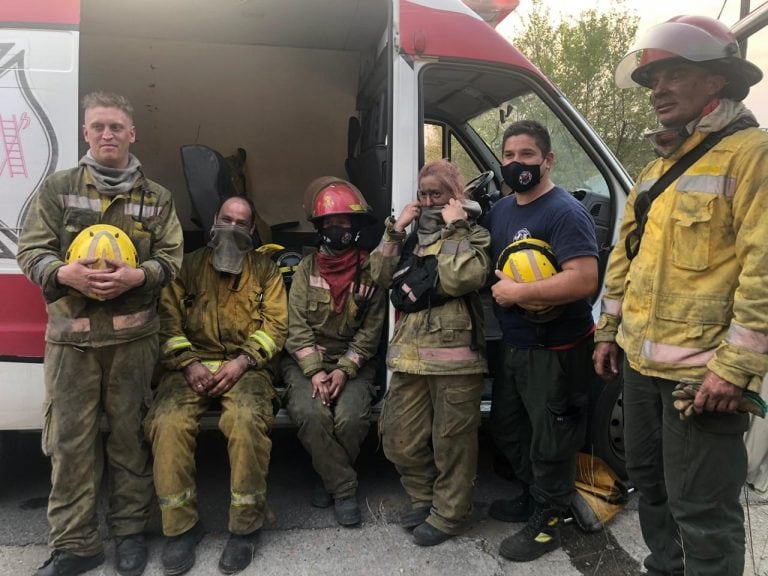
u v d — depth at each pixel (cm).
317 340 283
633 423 201
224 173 322
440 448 245
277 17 388
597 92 997
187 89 440
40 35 237
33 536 251
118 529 234
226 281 271
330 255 278
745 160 165
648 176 196
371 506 282
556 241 221
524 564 240
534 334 233
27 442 328
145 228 222
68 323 211
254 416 241
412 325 245
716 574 179
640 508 215
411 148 274
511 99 347
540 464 240
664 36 172
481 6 334
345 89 460
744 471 178
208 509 277
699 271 172
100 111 211
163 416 236
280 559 240
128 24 401
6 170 235
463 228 235
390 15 273
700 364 171
